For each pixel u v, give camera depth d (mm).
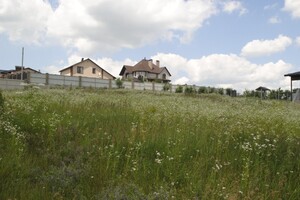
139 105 13219
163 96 23688
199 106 14523
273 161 5637
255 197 4145
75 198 4043
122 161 5461
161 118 9266
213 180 4488
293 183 4758
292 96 37438
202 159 5410
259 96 43219
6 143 5926
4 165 4785
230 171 5062
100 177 4734
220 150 5984
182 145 6113
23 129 7355
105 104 12648
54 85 37125
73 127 7500
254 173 4871
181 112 11133
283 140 6844
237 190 4227
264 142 6645
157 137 6590
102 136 6871
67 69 85812
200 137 6730
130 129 7352
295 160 5586
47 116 8539
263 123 9375
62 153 5914
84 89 28438
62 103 12008
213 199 4023
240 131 7531
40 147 6219
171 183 4418
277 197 4254
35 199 3918
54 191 4176
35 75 39219
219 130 7609
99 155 5691
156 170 5094
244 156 5609
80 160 5406
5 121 7148
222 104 18797
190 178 4703
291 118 11008
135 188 4219
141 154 5766
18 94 15734
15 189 4145
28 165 5055
